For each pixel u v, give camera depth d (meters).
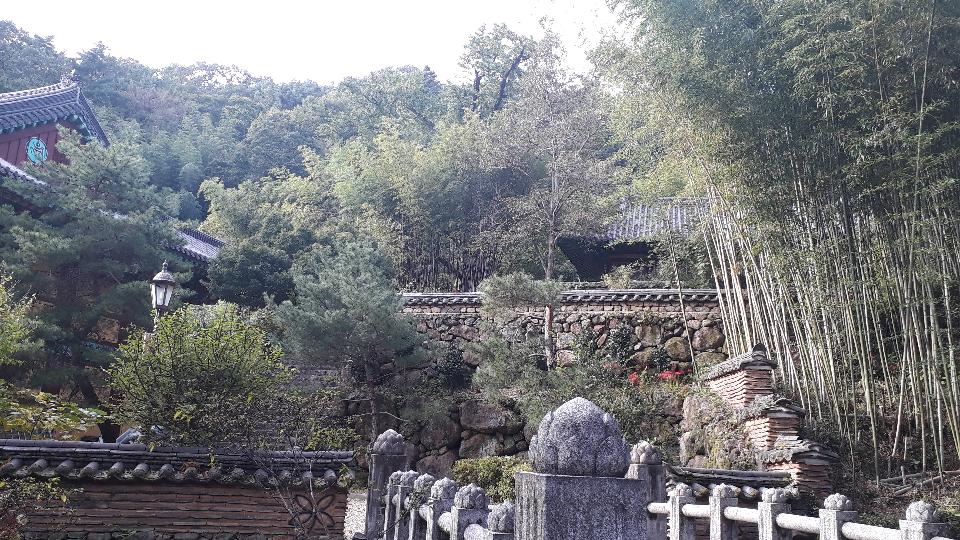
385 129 29.30
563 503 2.59
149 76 42.03
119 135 32.72
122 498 5.74
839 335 9.65
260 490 5.98
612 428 2.72
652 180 13.75
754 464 8.70
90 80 37.34
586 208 17.67
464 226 19.56
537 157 19.80
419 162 19.84
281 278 16.45
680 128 10.76
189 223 13.63
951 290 9.59
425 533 4.57
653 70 9.98
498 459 9.62
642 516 2.62
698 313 13.32
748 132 9.39
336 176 23.45
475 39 29.81
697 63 9.16
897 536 3.29
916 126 8.91
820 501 7.51
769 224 9.84
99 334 12.69
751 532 6.95
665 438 11.14
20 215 11.94
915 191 8.19
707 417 10.16
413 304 14.58
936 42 8.14
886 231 9.12
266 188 24.66
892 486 8.55
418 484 4.73
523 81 20.36
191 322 7.23
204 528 5.82
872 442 9.15
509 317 13.22
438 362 13.42
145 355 6.63
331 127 34.06
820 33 8.55
